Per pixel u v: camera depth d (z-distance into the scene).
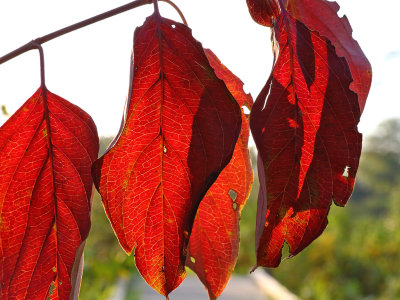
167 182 0.19
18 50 0.20
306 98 0.19
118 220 0.19
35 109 0.20
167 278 0.19
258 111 0.18
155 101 0.18
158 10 0.18
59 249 0.21
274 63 0.19
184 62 0.18
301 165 0.19
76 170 0.21
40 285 0.21
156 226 0.19
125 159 0.18
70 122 0.21
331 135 0.19
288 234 0.19
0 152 0.20
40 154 0.21
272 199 0.19
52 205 0.21
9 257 0.21
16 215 0.21
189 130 0.18
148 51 0.18
